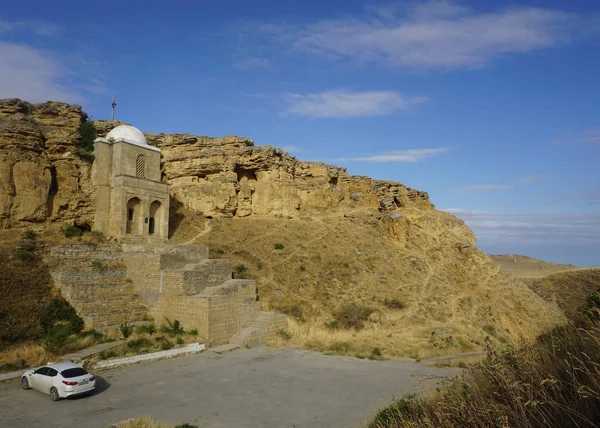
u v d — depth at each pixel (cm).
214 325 2952
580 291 7931
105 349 2456
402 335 3809
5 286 2673
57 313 2731
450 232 7431
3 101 3538
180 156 6238
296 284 4734
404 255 6388
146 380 2102
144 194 3978
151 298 3203
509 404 697
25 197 3344
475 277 6475
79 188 3775
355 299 4775
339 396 1909
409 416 957
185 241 5025
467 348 3512
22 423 1508
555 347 791
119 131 4106
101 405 1717
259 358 2677
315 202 7219
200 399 1836
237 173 6750
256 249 5244
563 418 600
